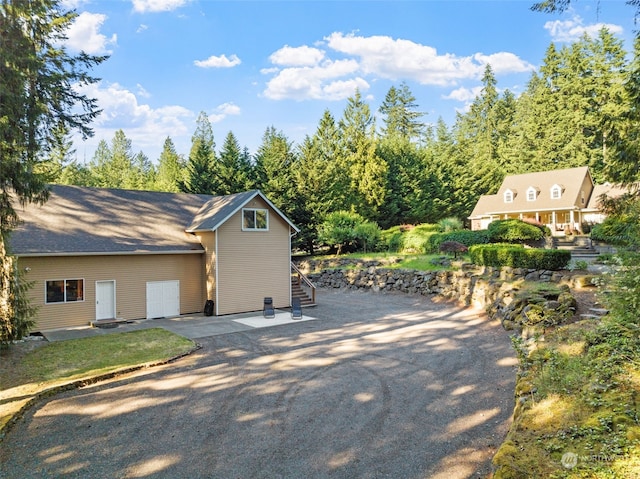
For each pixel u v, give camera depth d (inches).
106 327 650.8
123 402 350.6
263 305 812.0
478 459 248.1
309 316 729.6
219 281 760.3
